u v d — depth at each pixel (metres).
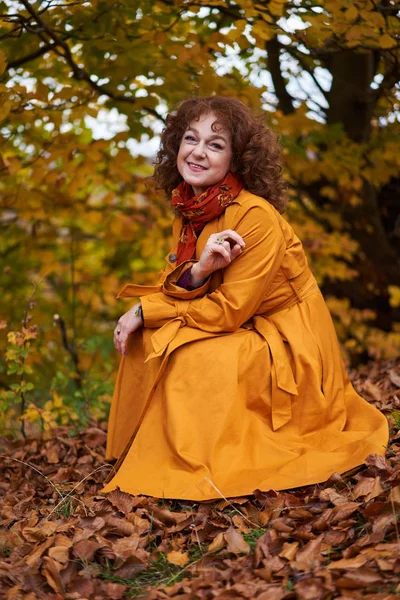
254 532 2.37
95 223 6.61
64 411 4.44
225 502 2.56
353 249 6.55
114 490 2.64
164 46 4.57
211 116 3.00
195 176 3.00
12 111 4.58
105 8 4.46
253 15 4.11
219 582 2.05
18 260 7.32
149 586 2.13
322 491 2.49
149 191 6.22
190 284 2.96
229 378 2.78
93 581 2.15
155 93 4.98
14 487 3.29
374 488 2.36
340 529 2.25
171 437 2.71
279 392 2.84
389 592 1.89
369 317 7.05
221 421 2.73
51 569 2.15
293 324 2.99
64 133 5.14
